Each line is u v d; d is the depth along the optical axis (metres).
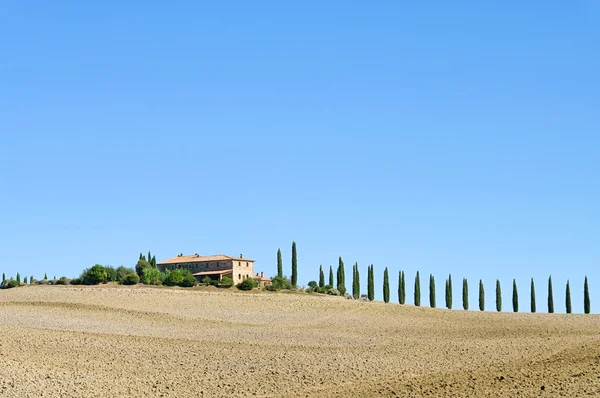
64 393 42.19
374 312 103.06
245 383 47.59
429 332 83.25
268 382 47.91
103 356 56.62
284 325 87.00
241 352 61.59
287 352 62.12
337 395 42.38
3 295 104.81
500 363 54.16
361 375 50.25
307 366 54.53
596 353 53.91
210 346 64.88
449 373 50.09
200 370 52.50
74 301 98.62
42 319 79.88
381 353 62.25
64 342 61.62
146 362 55.09
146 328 77.62
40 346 58.78
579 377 41.38
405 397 40.06
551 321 96.44
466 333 82.56
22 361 51.28
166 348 62.41
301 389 45.16
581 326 90.31
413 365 54.78
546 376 43.62
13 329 67.56
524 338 74.81
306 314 98.12
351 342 71.75
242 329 80.56
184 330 77.56
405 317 99.19
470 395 39.06
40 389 42.62
